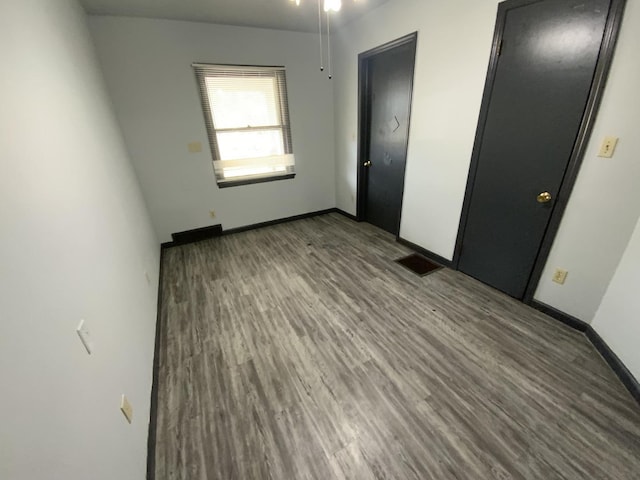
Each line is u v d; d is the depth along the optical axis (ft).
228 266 9.78
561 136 5.69
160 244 11.29
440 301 7.46
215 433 4.50
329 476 3.88
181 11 8.57
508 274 7.44
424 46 7.98
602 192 5.33
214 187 11.69
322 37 11.64
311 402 4.92
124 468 3.31
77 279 3.40
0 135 2.54
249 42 10.48
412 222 10.18
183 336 6.61
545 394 4.87
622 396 4.79
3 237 2.23
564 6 5.15
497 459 3.98
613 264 5.43
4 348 1.96
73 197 3.91
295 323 6.89
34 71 3.65
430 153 8.73
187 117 10.40
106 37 8.63
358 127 11.59
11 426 1.85
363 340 6.28
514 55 6.09
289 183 13.28
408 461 4.01
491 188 7.27
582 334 6.13
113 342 4.01
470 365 5.50
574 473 3.80
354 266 9.44
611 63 4.81
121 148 8.54
